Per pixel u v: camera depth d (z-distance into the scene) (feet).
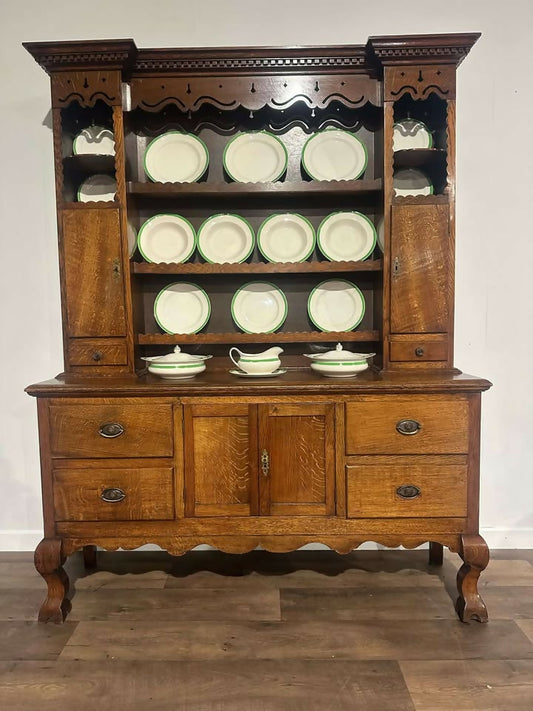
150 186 6.01
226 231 6.50
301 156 6.57
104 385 5.37
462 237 6.80
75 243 5.82
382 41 5.52
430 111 6.44
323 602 5.76
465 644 4.98
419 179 6.47
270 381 5.54
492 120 6.68
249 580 6.27
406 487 5.32
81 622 5.41
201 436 5.32
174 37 6.72
